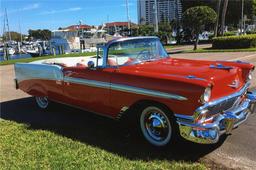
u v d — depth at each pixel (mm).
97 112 5945
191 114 4512
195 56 20547
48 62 7777
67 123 6496
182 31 43312
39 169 4426
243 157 4707
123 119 5562
